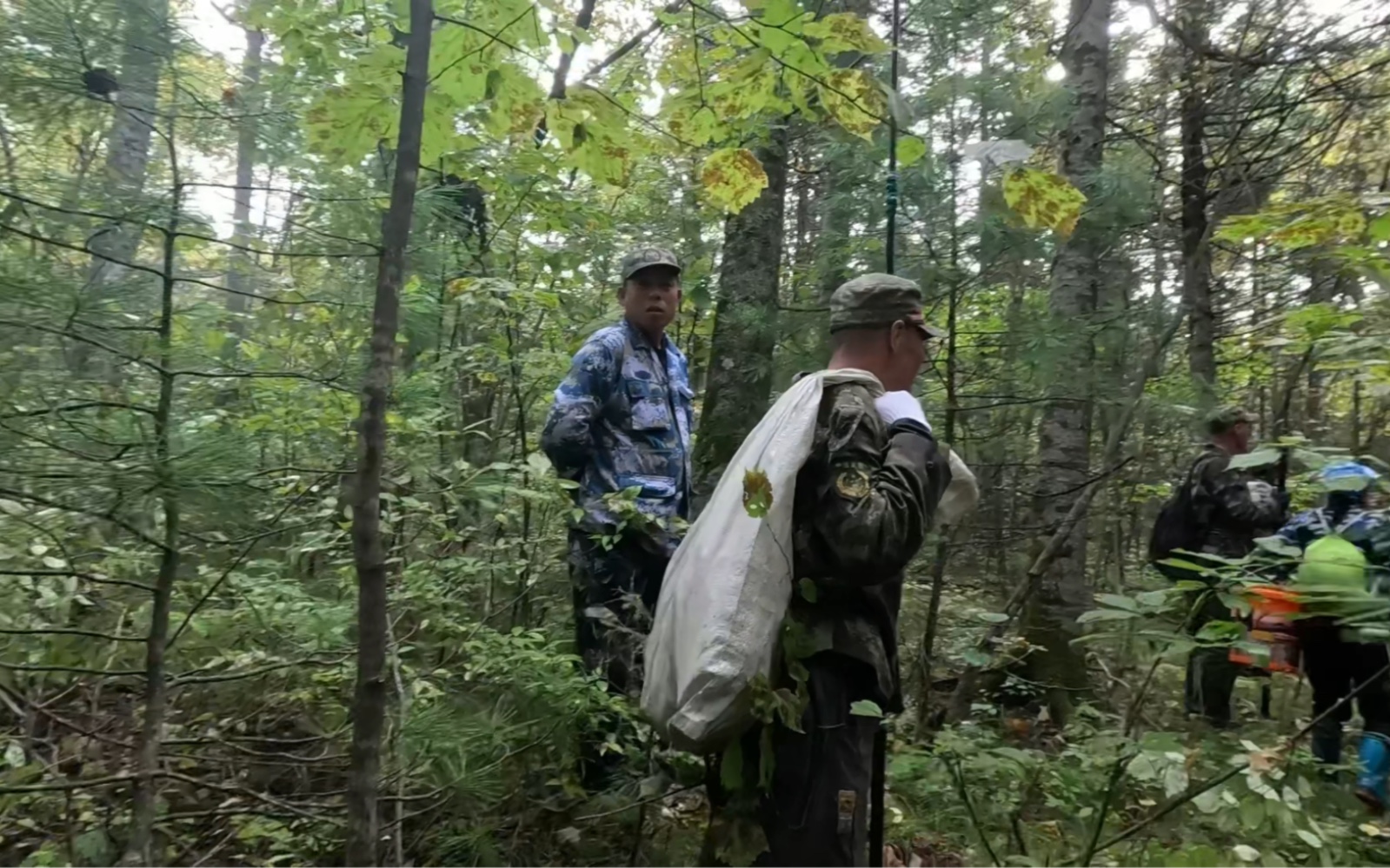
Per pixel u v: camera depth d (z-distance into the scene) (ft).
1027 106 13.29
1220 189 19.15
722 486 6.21
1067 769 7.94
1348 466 7.12
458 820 7.93
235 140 7.04
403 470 10.97
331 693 9.40
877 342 6.61
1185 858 7.03
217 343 7.29
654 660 6.13
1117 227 15.38
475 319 13.97
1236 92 19.40
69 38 6.12
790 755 5.77
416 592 9.17
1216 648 6.51
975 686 11.65
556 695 8.22
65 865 6.75
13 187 6.01
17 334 5.82
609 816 8.36
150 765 6.17
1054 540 12.07
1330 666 10.84
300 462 10.36
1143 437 17.87
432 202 11.68
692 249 19.36
